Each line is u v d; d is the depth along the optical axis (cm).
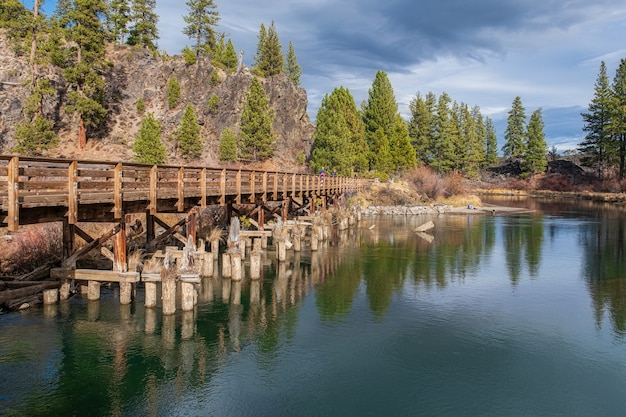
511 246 2825
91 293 1470
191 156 5309
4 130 4712
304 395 967
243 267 2105
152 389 972
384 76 7262
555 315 1509
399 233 3369
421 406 937
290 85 7375
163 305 1374
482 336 1318
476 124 11375
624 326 1410
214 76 6844
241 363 1106
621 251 2669
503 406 945
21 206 1032
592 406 952
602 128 8294
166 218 2428
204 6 7625
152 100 6425
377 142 6556
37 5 4750
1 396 923
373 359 1151
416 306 1588
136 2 7112
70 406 896
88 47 4950
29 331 1241
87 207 1224
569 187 8594
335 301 1623
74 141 5122
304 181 2984
